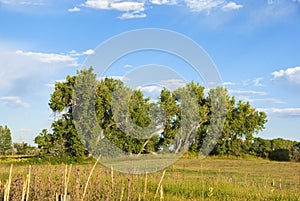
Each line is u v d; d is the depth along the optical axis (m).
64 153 33.25
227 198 11.66
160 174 14.00
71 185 9.84
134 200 9.41
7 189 7.29
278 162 39.44
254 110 49.06
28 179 7.94
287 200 11.91
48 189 9.57
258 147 48.16
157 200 10.12
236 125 46.84
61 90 35.88
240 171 27.64
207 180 13.70
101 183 9.98
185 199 11.41
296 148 47.03
